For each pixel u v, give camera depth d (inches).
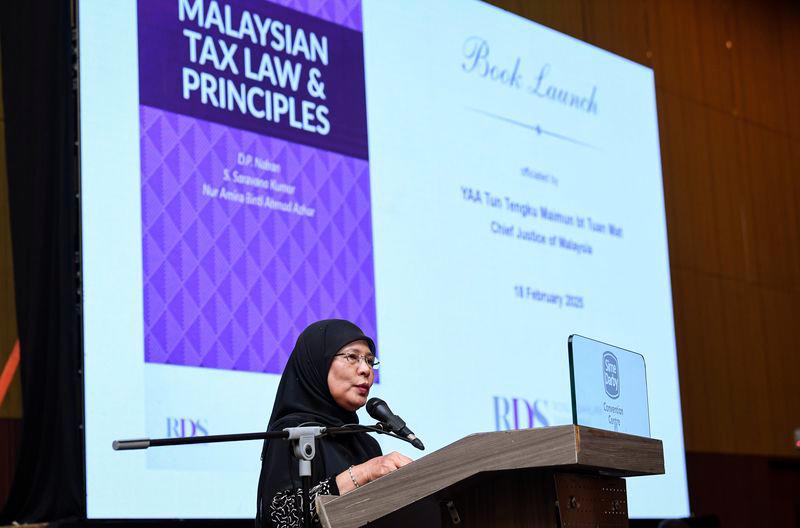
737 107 314.8
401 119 197.6
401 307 187.5
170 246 155.8
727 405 285.4
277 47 178.4
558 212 224.5
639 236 242.5
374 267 184.7
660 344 240.5
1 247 166.9
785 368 305.9
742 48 322.3
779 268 313.1
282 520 89.2
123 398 146.1
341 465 93.4
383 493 75.9
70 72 151.5
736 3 324.5
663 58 295.0
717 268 293.6
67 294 145.2
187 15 165.8
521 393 204.1
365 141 189.3
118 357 146.9
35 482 144.3
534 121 225.1
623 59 251.4
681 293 281.1
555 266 219.8
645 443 81.6
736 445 284.7
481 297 202.1
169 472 147.8
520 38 227.0
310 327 101.8
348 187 183.9
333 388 98.7
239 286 162.9
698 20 309.7
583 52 241.3
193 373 154.1
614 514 83.5
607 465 75.5
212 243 161.0
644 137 251.6
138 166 154.8
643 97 254.4
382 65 197.0
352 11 193.8
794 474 296.8
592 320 224.8
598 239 232.1
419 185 197.3
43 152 150.0
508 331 205.3
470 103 212.1
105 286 147.8
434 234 197.2
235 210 165.2
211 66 167.5
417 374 186.9
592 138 237.9
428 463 75.4
